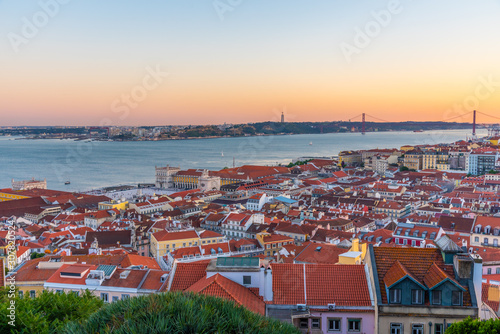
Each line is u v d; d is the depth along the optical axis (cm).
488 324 5072
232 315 4353
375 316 5981
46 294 6531
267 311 6166
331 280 6488
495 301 7406
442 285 5838
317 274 6581
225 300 4772
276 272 6656
